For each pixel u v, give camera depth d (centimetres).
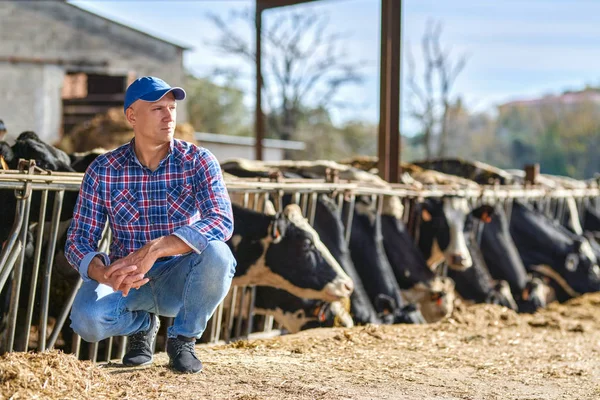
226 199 408
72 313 407
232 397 385
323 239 798
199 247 386
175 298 425
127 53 2239
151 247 376
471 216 1041
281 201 791
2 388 356
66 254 404
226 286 412
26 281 649
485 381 474
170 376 420
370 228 873
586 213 1522
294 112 4031
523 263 1215
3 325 637
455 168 1314
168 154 410
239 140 2566
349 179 897
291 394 399
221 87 4609
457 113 4716
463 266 1005
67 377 380
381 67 987
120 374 419
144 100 395
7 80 2061
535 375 505
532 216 1222
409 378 464
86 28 2173
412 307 830
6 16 2055
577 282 1212
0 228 636
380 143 992
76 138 1708
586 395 448
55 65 2130
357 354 541
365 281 856
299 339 592
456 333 693
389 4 981
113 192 409
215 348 546
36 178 513
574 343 687
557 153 7025
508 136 7825
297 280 724
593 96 7944
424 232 1032
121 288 373
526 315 967
